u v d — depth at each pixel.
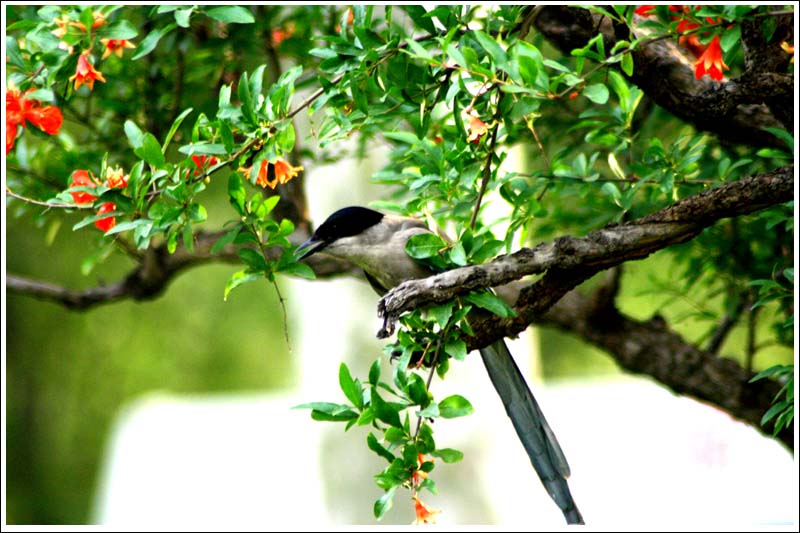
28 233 24.83
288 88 7.23
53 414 26.28
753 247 10.41
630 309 17.52
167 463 19.84
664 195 9.55
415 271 9.48
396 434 6.75
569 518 8.79
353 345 13.57
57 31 7.89
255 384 26.97
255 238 7.45
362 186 13.09
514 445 13.70
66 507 25.75
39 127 8.52
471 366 13.43
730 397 10.45
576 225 10.88
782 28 7.29
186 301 27.11
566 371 25.27
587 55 6.91
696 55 8.67
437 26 7.96
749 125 8.88
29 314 26.47
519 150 11.84
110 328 26.94
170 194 7.18
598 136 9.22
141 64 10.81
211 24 10.71
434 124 9.43
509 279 7.34
